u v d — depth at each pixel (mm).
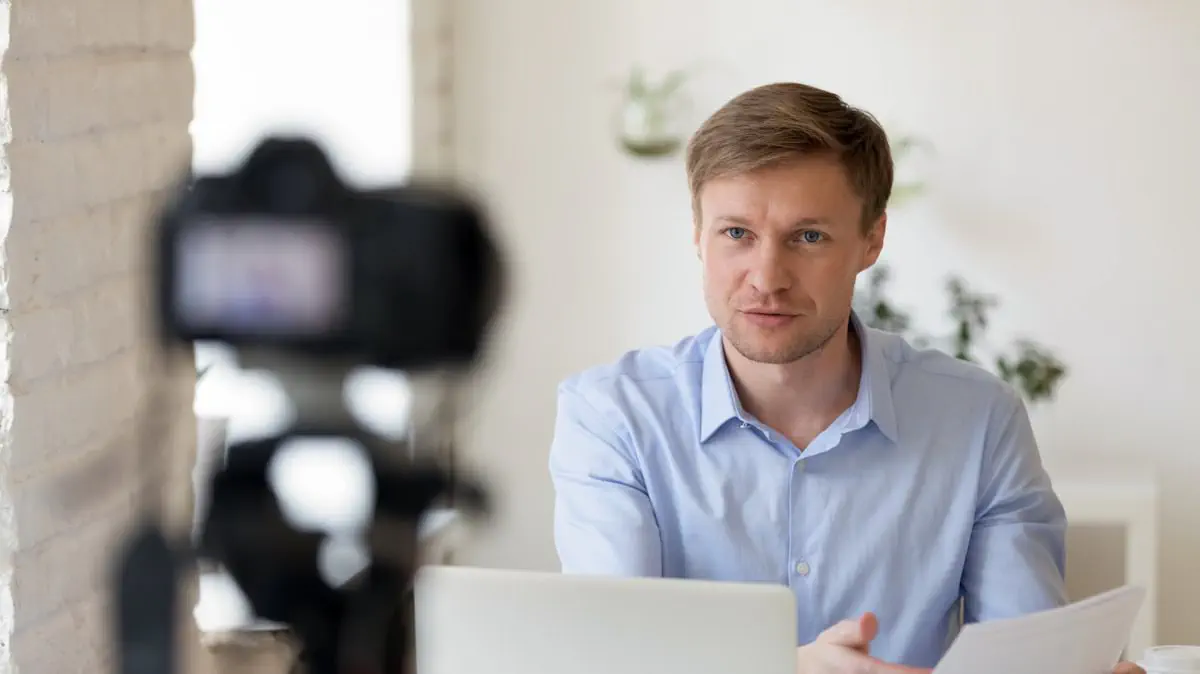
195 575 657
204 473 632
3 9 1612
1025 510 1911
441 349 585
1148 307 3670
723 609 1290
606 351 3908
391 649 631
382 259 575
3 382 1636
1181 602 3715
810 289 1741
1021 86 3650
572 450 1940
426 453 630
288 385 607
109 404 1859
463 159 3879
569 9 3801
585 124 3834
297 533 623
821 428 1887
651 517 1875
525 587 1313
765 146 1704
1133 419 3701
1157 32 3590
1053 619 1423
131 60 1922
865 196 1767
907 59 3684
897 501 1881
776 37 3732
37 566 1687
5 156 1624
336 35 3436
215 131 3404
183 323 584
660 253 3861
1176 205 3635
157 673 635
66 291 1751
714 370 1892
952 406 1924
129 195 1911
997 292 3721
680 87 3781
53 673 1723
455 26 3832
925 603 1874
